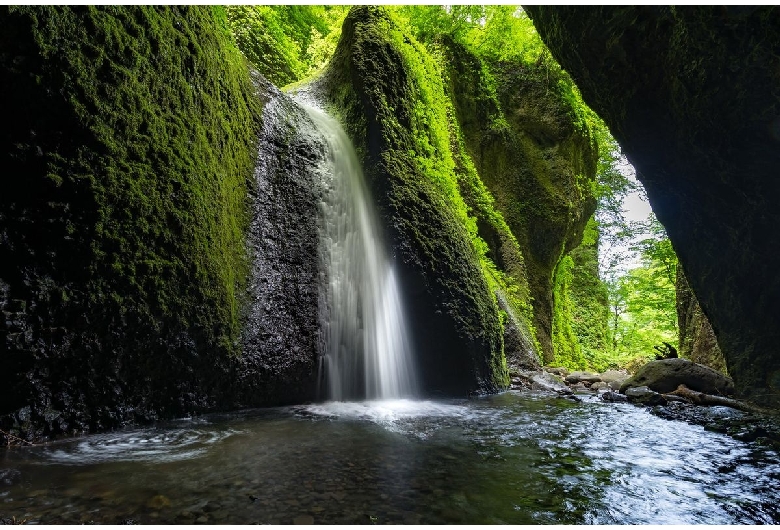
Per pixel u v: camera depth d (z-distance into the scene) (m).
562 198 13.65
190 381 4.33
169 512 2.21
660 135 5.92
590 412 5.48
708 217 6.04
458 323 6.83
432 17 13.95
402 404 5.71
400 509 2.36
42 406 3.31
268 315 5.41
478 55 14.62
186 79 4.99
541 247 13.71
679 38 4.77
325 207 6.71
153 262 4.02
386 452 3.39
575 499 2.61
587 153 15.34
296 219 6.31
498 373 7.50
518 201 13.66
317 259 6.26
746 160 4.99
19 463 2.83
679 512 2.47
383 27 9.63
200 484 2.59
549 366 11.71
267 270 5.67
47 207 3.36
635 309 18.86
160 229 4.14
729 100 4.71
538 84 14.74
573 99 14.55
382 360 6.35
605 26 5.36
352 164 7.68
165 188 4.28
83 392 3.53
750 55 4.18
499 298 10.45
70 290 3.43
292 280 5.87
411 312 6.66
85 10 3.74
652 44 5.19
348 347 6.18
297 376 5.43
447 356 6.71
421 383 6.54
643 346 22.58
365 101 8.16
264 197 6.08
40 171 3.34
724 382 6.66
